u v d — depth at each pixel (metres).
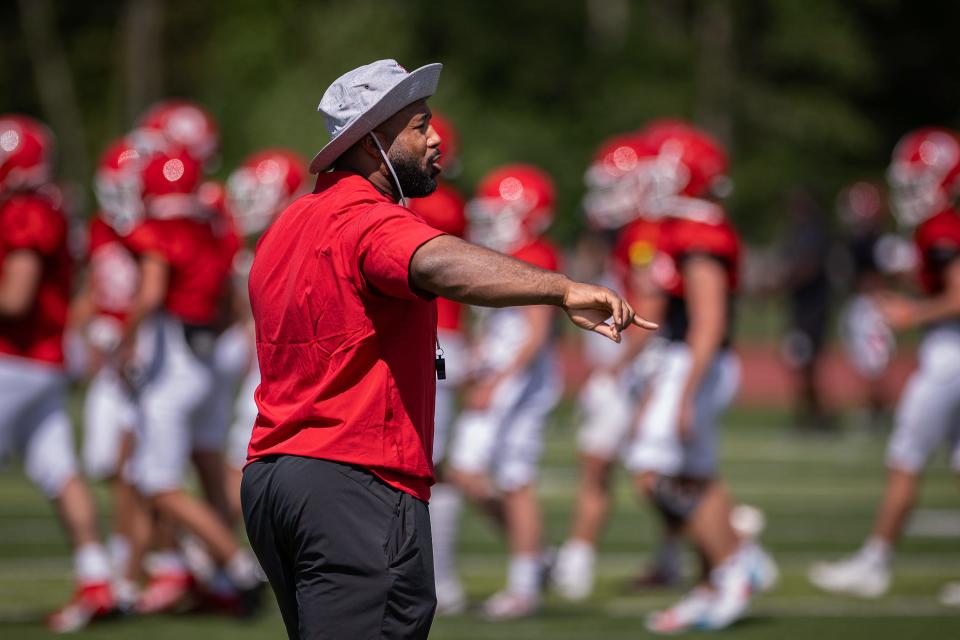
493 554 36.25
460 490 30.25
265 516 14.99
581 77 152.88
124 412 28.42
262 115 101.25
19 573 32.41
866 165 176.50
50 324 26.91
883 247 60.47
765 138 169.50
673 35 165.38
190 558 28.83
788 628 27.11
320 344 14.69
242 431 32.06
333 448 14.62
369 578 14.52
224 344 29.47
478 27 147.38
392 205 14.50
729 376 27.08
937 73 189.62
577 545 31.56
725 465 51.94
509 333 29.12
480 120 120.19
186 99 127.81
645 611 29.33
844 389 79.88
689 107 157.75
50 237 26.30
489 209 30.64
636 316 13.52
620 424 31.34
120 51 127.06
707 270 26.33
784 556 35.28
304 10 111.06
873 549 31.02
